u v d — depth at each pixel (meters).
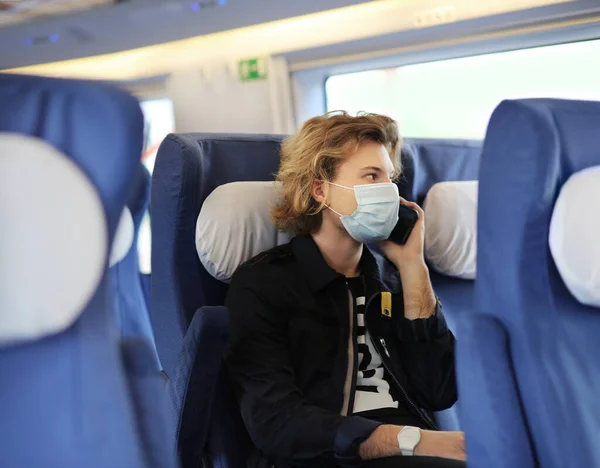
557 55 2.44
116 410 0.61
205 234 1.40
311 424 1.21
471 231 1.82
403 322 1.50
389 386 1.43
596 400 0.80
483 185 0.85
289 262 1.43
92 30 3.44
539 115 0.79
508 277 0.81
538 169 0.78
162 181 1.37
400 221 1.53
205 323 1.16
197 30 3.23
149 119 0.64
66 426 0.59
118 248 1.54
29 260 0.57
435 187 1.86
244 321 1.33
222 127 3.37
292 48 3.02
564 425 0.76
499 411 0.79
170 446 0.66
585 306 0.83
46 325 0.58
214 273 1.45
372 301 1.47
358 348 1.42
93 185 0.60
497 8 2.44
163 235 1.39
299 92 3.13
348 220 1.43
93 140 0.60
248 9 3.01
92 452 0.59
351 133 1.44
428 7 2.60
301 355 1.37
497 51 2.54
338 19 2.85
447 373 1.49
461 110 2.69
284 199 1.50
